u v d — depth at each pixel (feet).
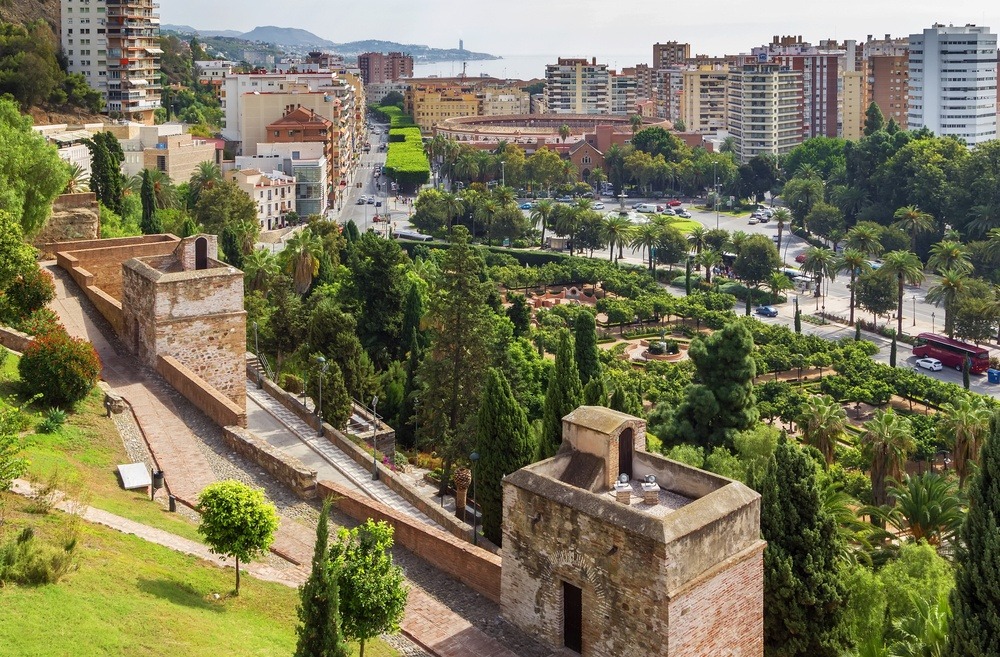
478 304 270.26
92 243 292.61
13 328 221.25
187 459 180.45
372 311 362.33
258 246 642.22
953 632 128.26
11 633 98.53
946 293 511.40
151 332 216.33
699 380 284.00
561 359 195.21
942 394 388.78
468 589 137.39
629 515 108.06
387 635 124.47
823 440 296.10
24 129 339.36
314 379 265.54
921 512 219.61
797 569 152.35
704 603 108.58
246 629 118.01
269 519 127.13
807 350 448.65
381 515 156.66
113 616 108.58
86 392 187.21
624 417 124.06
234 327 221.87
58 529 125.29
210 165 620.08
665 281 649.61
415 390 307.37
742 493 113.39
